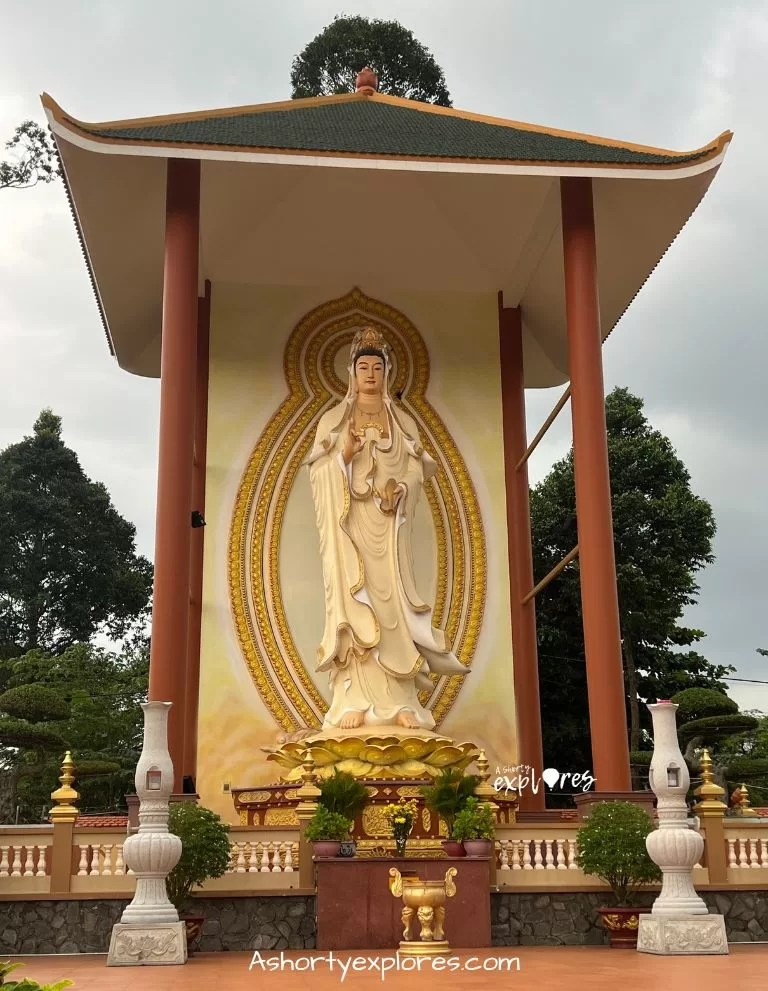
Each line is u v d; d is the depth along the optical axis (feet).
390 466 55.42
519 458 64.08
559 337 68.23
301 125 56.95
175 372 48.24
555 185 57.77
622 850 38.58
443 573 62.08
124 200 54.54
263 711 58.23
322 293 66.03
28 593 117.29
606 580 46.70
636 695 95.25
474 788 41.09
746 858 41.57
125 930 32.91
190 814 37.63
